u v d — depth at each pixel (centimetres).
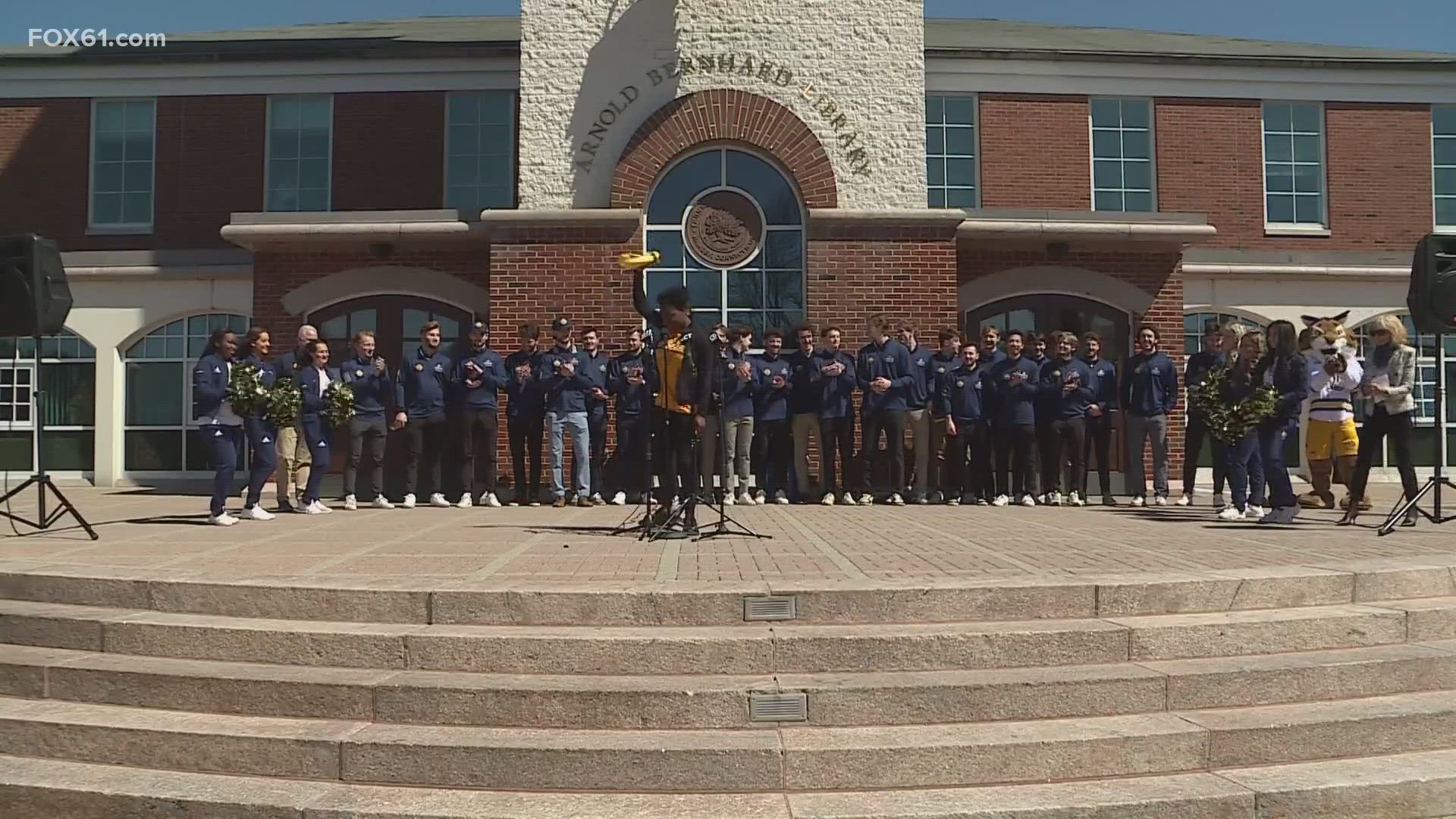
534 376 1219
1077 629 541
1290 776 467
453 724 493
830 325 1338
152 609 600
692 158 1368
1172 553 727
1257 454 1040
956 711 493
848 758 454
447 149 1833
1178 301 1476
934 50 1816
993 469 1298
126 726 493
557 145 1360
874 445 1241
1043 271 1462
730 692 487
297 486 1210
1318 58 1873
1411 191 1900
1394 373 936
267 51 1838
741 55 1366
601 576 619
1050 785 459
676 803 441
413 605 565
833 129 1371
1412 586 636
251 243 1406
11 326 893
